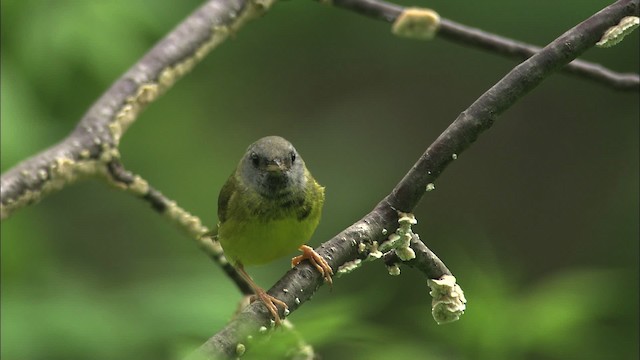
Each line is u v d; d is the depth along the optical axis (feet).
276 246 26.13
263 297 18.40
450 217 59.06
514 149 59.88
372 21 54.24
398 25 26.86
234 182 26.32
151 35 37.76
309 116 55.42
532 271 57.52
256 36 51.08
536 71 18.19
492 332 26.25
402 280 47.57
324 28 52.90
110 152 25.25
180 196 44.11
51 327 31.91
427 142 56.70
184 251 44.86
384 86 57.16
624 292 43.60
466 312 26.37
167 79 26.86
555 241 57.88
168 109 46.11
